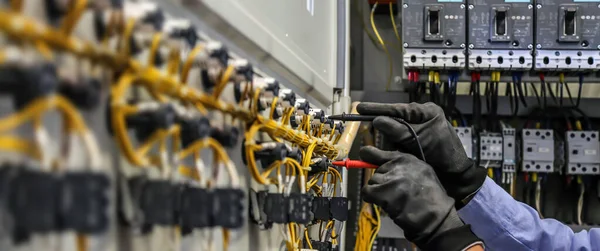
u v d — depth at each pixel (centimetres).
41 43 33
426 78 186
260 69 88
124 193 46
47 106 32
